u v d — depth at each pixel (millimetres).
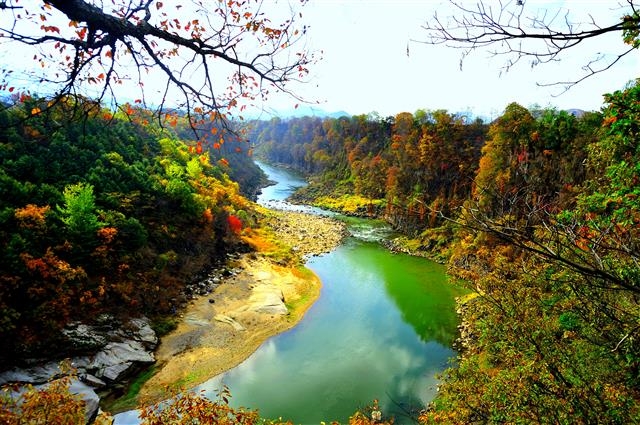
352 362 27375
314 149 136250
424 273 45375
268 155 178375
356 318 34156
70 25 4328
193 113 5211
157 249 36969
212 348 28828
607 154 12297
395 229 66125
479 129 64000
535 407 9859
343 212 80562
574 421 8953
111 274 30047
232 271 42500
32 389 10805
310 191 102375
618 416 8484
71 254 27688
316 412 22328
